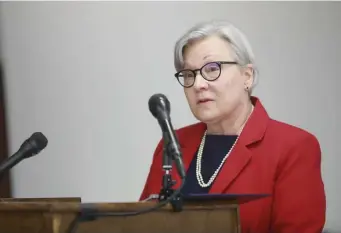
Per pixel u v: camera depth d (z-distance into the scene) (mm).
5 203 4059
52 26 11062
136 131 10461
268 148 5965
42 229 3953
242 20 9898
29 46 11195
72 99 10867
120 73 10586
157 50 10375
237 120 6285
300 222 5559
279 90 9688
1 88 11086
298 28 9680
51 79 11031
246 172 5910
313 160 5883
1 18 11352
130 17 10539
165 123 4656
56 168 10875
